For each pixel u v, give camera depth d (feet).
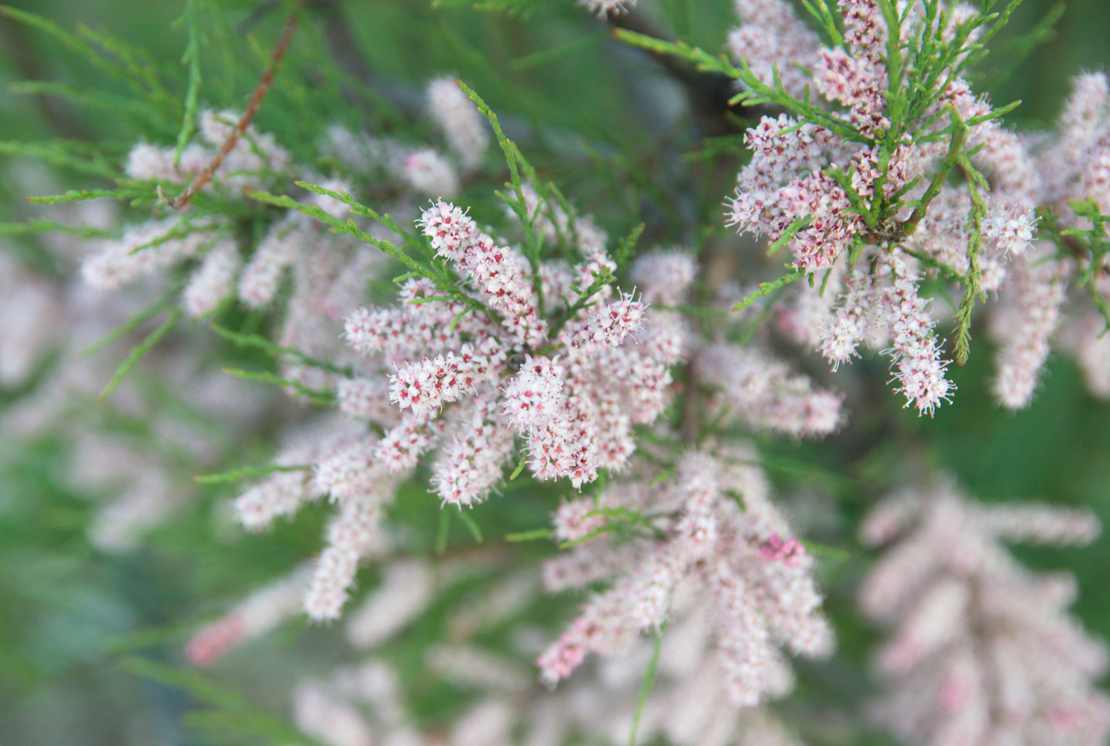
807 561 0.97
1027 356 0.97
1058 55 1.29
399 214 1.03
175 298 1.02
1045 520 1.28
